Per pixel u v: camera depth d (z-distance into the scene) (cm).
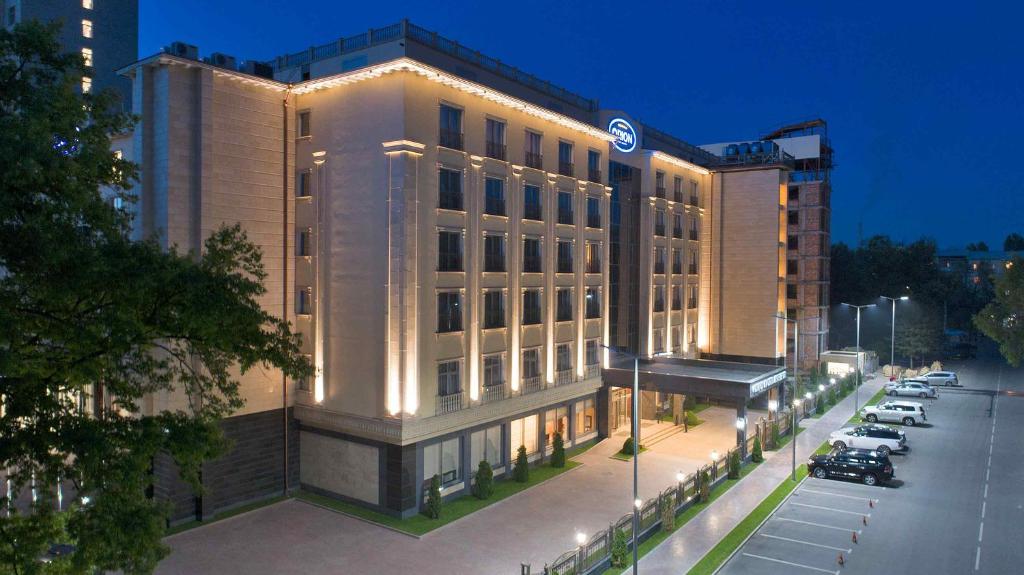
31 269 1445
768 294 5934
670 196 5572
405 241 3027
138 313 1642
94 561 1490
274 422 3359
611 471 3872
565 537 2889
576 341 4238
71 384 1611
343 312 3262
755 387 4169
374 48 3441
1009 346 5506
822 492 3581
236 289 1795
